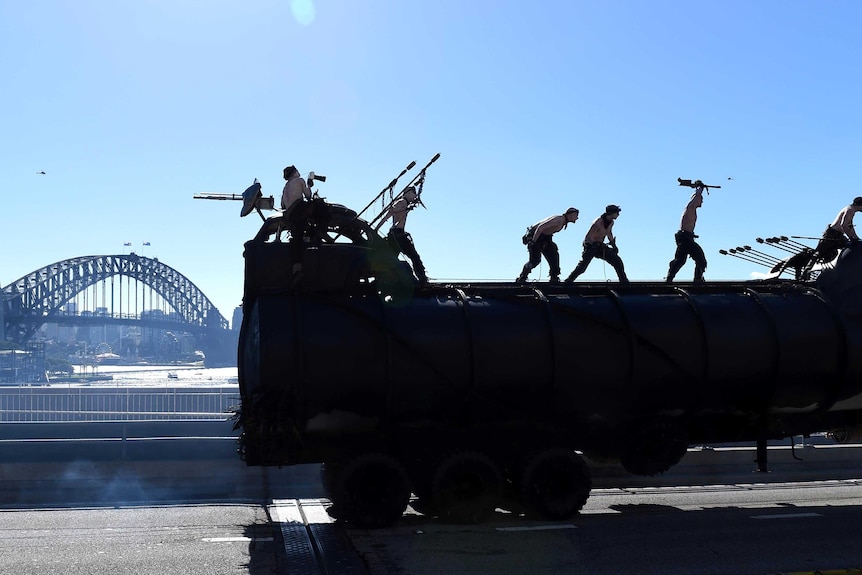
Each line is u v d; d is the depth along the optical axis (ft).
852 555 32.48
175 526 39.86
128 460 53.78
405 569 30.35
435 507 39.86
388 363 39.45
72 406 102.89
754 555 32.50
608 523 40.14
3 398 103.60
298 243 41.19
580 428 43.01
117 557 32.30
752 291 45.83
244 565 30.99
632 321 42.60
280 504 47.80
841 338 44.78
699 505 46.65
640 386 42.50
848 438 48.80
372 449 40.60
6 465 52.85
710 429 45.70
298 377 38.29
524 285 44.73
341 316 39.96
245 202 44.68
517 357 40.93
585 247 49.70
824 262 48.47
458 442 41.68
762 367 43.78
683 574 29.48
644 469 43.39
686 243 50.75
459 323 40.91
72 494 52.19
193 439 54.54
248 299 42.16
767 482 58.49
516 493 41.57
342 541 35.73
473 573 29.71
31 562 31.35
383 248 42.16
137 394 104.17
